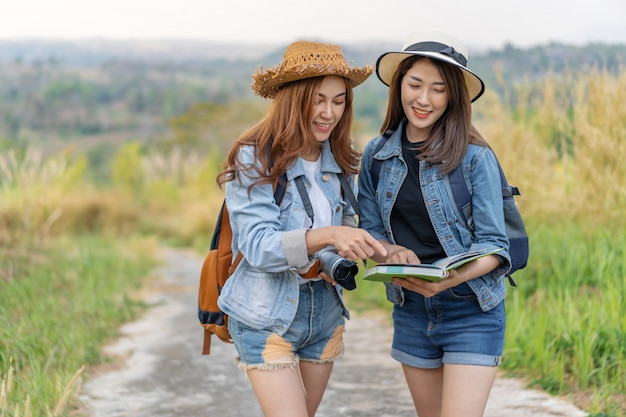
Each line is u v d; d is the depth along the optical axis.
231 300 3.27
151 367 6.19
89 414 4.94
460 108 3.31
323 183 3.39
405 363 3.54
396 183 3.43
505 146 8.81
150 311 8.82
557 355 5.29
